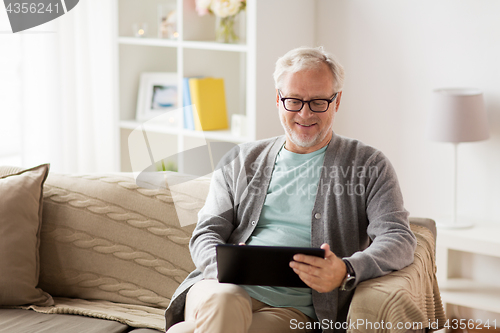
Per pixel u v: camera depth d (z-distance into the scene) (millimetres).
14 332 1530
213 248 1517
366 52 2758
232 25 2793
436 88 2588
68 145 3143
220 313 1250
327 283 1282
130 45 3166
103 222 1821
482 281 2539
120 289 1779
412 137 2688
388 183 1542
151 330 1555
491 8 2400
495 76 2432
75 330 1544
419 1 2572
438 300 1642
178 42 2859
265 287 1491
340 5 2791
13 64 2961
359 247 1554
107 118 3398
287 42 2686
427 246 1631
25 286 1727
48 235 1857
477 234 2305
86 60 3262
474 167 2543
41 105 2939
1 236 1726
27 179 1832
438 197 2656
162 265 1757
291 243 1560
